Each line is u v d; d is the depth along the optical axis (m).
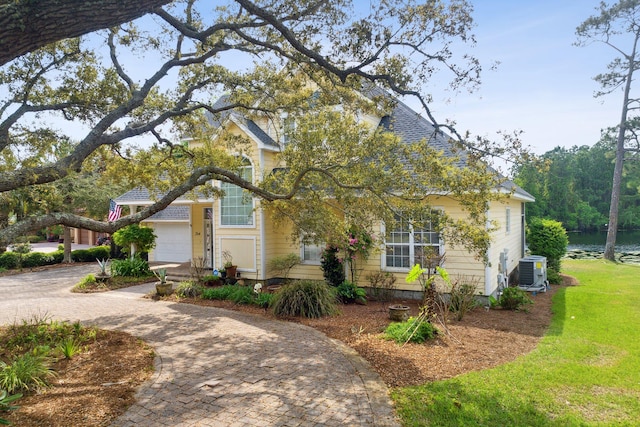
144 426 4.62
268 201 10.09
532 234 18.91
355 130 8.61
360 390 5.63
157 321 9.78
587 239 42.38
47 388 5.70
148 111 10.34
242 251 14.54
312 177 9.20
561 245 18.34
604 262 24.14
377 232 12.54
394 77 7.75
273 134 15.31
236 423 4.70
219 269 14.46
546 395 5.51
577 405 5.25
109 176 11.24
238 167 11.55
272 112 10.92
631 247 34.25
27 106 8.76
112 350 7.48
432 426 4.64
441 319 9.10
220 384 5.86
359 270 12.90
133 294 13.66
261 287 12.85
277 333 8.58
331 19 7.56
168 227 22.86
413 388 5.69
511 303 10.83
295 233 10.16
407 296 12.26
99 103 9.84
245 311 10.74
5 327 9.16
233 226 14.63
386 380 6.00
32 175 6.63
